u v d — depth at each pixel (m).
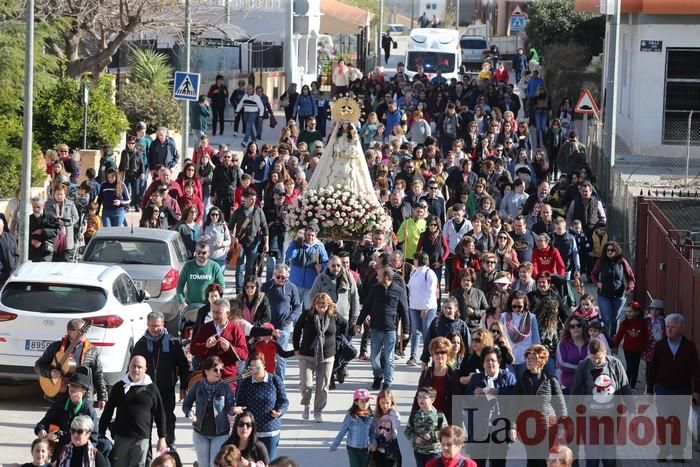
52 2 75.88
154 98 86.06
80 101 72.44
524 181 59.06
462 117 82.81
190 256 48.03
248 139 89.12
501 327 31.94
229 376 31.56
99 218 51.72
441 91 93.31
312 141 73.00
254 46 117.50
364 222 48.25
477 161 69.00
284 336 36.41
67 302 34.47
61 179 49.28
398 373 40.34
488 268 40.62
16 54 68.25
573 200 54.06
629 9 86.88
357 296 38.66
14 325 34.00
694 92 88.44
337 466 31.12
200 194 53.53
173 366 30.19
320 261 42.91
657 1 86.31
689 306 39.91
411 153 64.88
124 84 86.94
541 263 43.34
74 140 72.12
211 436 27.52
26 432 32.84
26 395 36.53
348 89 101.06
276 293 36.72
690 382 31.98
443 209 52.16
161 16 83.75
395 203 50.94
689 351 31.86
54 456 25.66
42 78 70.69
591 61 122.56
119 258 42.44
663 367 32.00
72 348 30.73
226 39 105.81
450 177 59.97
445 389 28.67
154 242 42.91
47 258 45.62
